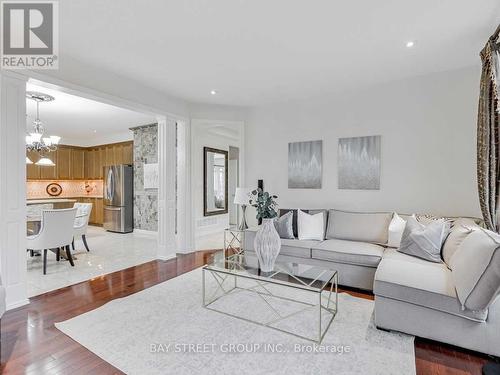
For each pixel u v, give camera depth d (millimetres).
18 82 2660
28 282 3342
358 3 2123
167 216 4379
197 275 3609
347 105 4082
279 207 4645
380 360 1864
